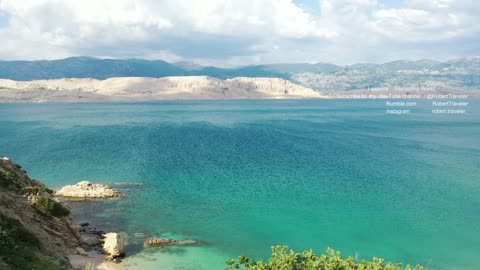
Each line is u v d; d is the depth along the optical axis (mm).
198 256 44781
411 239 50500
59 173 85188
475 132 169000
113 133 158125
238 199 66812
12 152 109750
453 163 100062
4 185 47750
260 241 49531
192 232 52188
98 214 58719
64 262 37438
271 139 146000
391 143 135875
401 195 69875
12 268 29188
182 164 96750
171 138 146250
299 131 173750
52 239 42719
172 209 61375
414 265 43625
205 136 153750
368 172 88688
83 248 45781
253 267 28594
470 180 81312
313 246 48188
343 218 57719
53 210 47188
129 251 45719
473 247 48250
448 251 47125
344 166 95375
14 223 38250
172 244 48094
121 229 52875
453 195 70062
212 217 57906
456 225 55281
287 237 50844
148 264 42250
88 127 179750
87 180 79125
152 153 112438
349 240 50125
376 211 60812
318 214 59375
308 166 95062
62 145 124562
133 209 61188
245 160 102688
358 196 68938
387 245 48719
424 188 74812
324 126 196375
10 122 199250
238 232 52281
